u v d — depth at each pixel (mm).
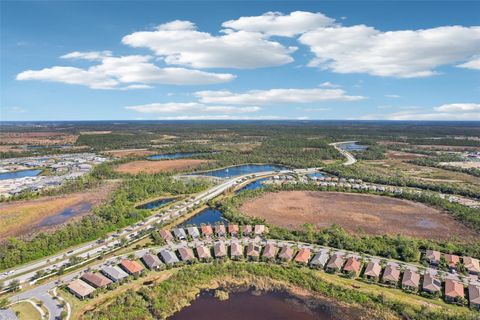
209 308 91000
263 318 87000
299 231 139125
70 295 94312
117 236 137125
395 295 94750
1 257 112375
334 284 100438
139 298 93062
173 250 122812
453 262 110250
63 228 140250
